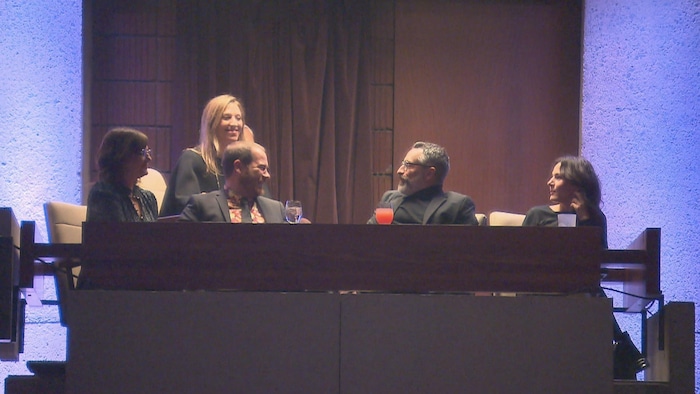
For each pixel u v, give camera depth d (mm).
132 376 7656
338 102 14703
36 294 8461
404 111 14922
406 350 7719
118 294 7699
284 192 14500
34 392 8102
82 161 14469
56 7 14273
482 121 15000
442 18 15062
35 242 8094
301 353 7703
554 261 7879
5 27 14094
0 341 8445
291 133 14586
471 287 7852
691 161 14305
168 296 7711
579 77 15078
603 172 14648
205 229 7852
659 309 8258
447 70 15008
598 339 7742
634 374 8773
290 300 7734
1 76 14016
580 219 10188
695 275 14125
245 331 7707
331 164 14586
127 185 9320
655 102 14516
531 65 15078
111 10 14719
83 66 14547
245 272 7824
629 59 14664
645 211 14430
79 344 7652
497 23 15102
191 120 14531
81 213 9703
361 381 7695
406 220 10539
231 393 7668
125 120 14609
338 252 7848
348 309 7734
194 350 7688
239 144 9750
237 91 14570
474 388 7707
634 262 8156
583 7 15039
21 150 13984
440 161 10602
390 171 14844
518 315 7758
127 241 7848
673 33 14492
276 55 14641
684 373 8094
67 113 14242
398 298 7746
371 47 14867
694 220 14203
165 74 14680
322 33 14727
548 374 7723
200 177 11125
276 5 14688
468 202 10602
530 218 10109
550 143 15008
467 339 7738
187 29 14617
